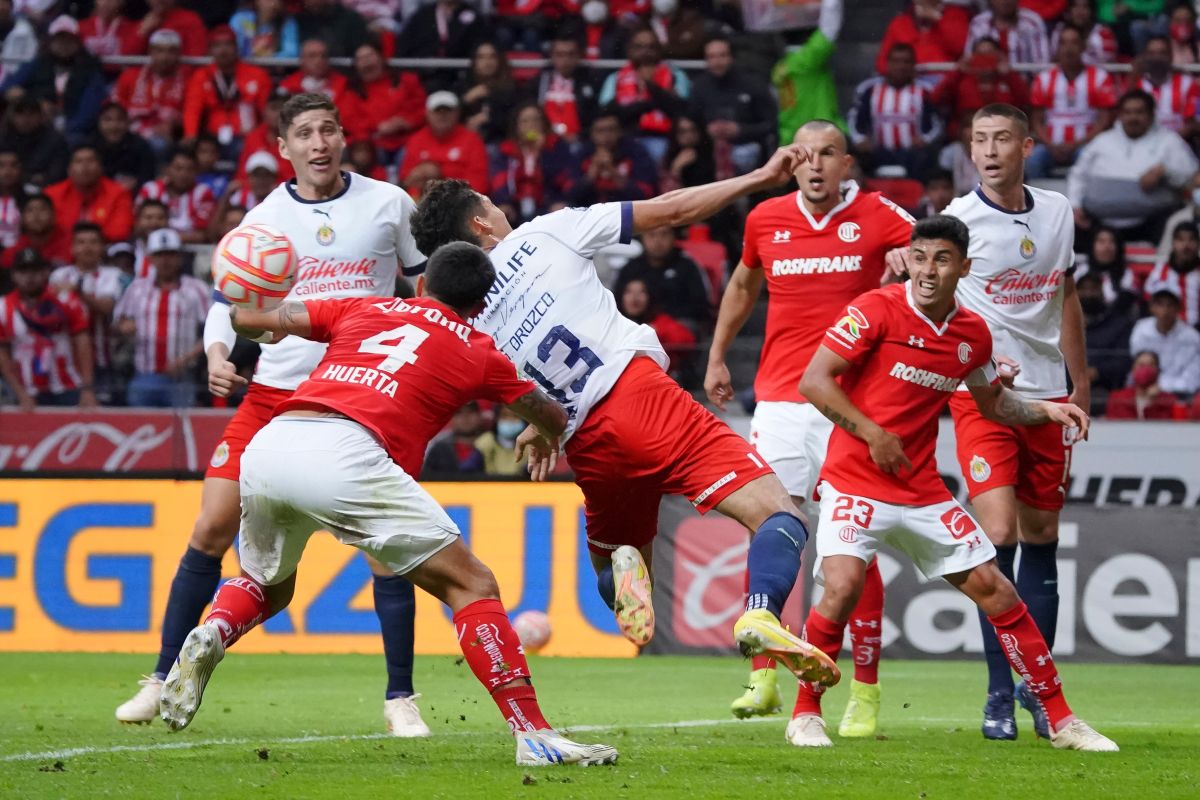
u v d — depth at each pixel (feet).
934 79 186.19
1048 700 70.23
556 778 55.16
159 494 139.74
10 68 187.01
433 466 142.20
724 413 142.61
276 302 61.36
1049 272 82.02
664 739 73.82
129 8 197.26
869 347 70.54
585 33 192.54
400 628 77.10
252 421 79.66
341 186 80.48
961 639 133.80
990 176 81.10
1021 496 81.92
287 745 69.15
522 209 174.29
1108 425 138.92
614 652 136.87
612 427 64.64
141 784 53.83
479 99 182.80
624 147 173.58
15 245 167.53
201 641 58.65
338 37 191.31
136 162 179.32
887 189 174.50
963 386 80.38
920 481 71.36
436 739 72.79
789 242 86.22
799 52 179.01
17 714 87.15
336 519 57.41
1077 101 180.55
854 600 71.26
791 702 99.81
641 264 153.89
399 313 60.34
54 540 139.44
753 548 61.93
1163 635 132.46
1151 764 63.00
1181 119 180.55
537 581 138.31
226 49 183.73
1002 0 189.98
